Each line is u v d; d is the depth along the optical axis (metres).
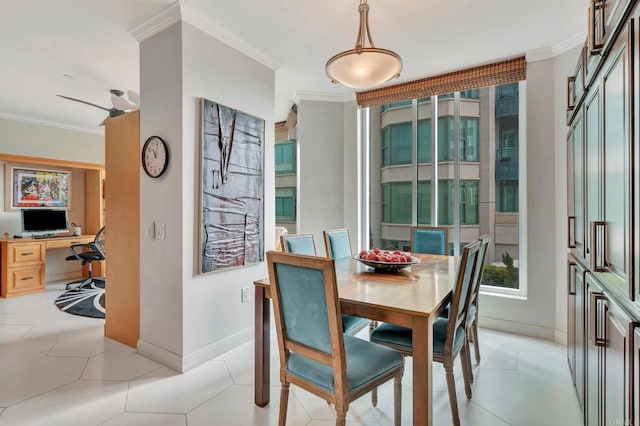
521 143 3.13
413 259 2.33
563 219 2.80
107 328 2.99
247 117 2.82
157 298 2.50
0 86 3.66
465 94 3.46
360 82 2.21
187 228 2.36
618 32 1.12
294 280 1.48
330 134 4.08
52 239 4.84
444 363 1.76
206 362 2.49
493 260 3.38
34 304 4.04
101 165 5.65
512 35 2.68
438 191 3.64
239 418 1.85
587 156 1.61
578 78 1.83
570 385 2.19
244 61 2.83
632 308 1.01
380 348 1.71
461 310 1.87
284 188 4.79
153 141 2.49
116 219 2.91
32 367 2.42
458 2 2.25
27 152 4.81
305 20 2.45
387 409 1.96
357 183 4.03
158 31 2.44
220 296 2.62
